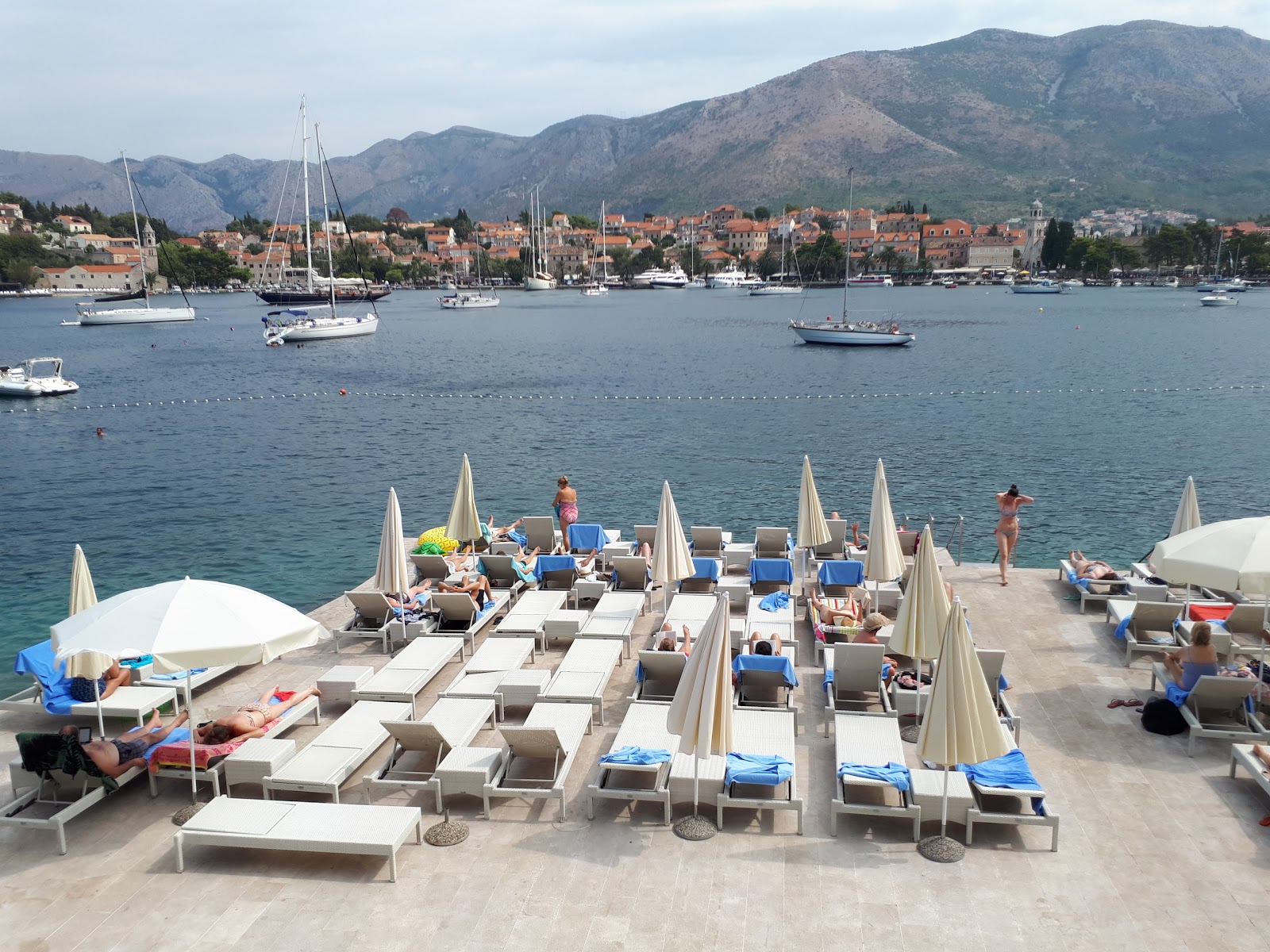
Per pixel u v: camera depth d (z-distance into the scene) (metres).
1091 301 162.75
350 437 41.97
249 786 9.91
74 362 79.56
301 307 128.88
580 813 9.33
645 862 8.46
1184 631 13.09
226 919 7.73
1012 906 7.71
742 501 28.31
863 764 9.41
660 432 41.88
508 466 34.50
